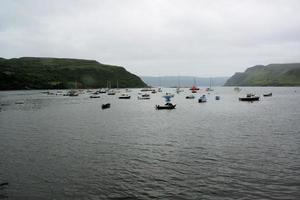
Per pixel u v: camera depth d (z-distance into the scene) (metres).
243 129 51.75
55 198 22.31
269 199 21.52
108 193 23.11
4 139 44.44
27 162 31.47
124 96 165.75
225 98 162.50
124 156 33.66
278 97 166.50
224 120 65.56
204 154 34.00
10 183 25.30
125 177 26.53
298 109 91.00
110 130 52.66
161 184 24.72
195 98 167.88
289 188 23.34
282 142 40.00
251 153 34.09
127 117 73.94
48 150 36.91
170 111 89.88
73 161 31.77
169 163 30.59
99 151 36.19
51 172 28.06
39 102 132.38
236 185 24.19
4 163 31.12
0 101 137.50
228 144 39.22
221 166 29.20
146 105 116.31
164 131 51.03
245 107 101.38
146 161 31.47
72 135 47.62
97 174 27.38
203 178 25.91
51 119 69.94
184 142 41.09
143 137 45.44
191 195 22.44
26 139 44.38
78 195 22.80
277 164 29.53
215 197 22.00
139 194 22.81
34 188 24.19
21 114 81.81
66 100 147.88
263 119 66.38
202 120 66.19
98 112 87.56
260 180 25.16
